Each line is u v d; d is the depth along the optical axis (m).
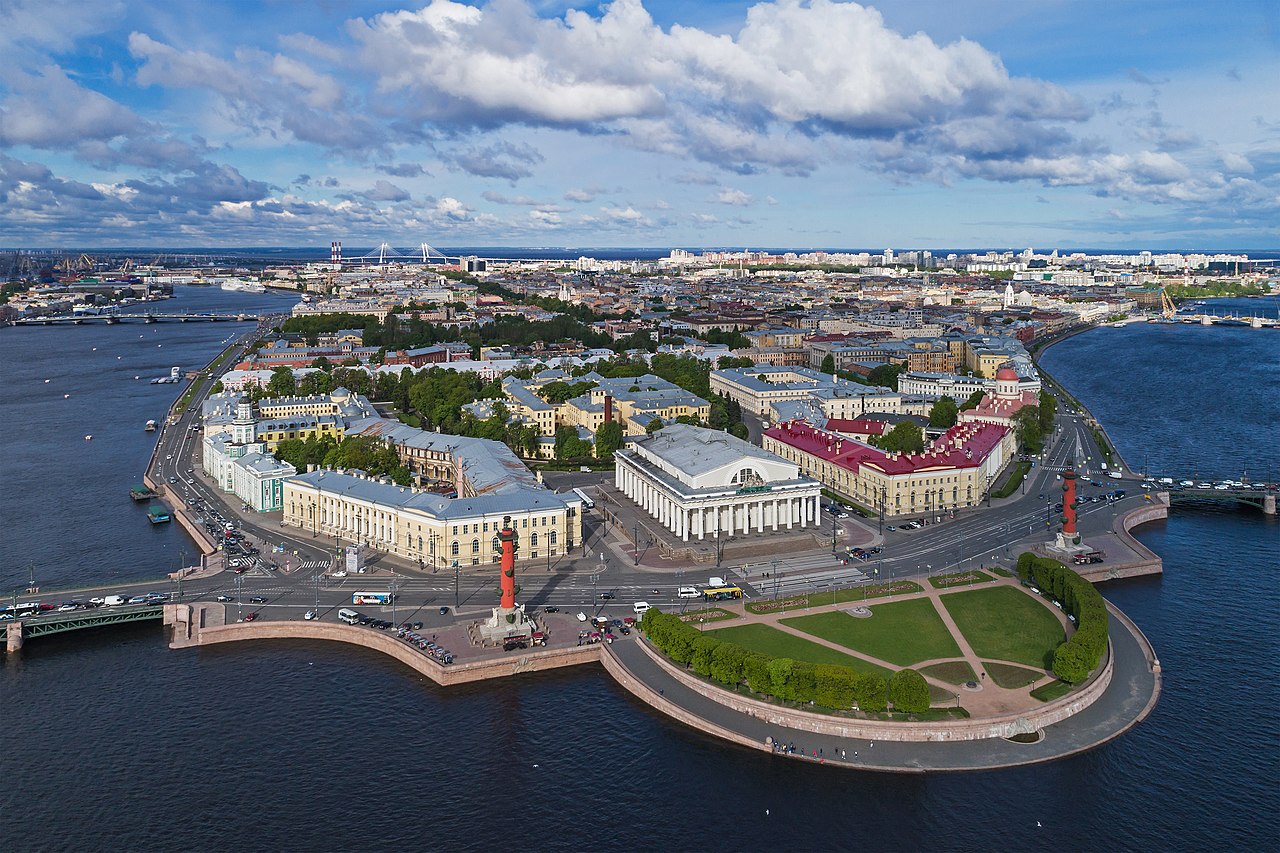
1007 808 199.00
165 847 191.12
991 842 189.88
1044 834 191.88
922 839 190.75
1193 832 192.75
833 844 189.88
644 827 196.38
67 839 193.12
